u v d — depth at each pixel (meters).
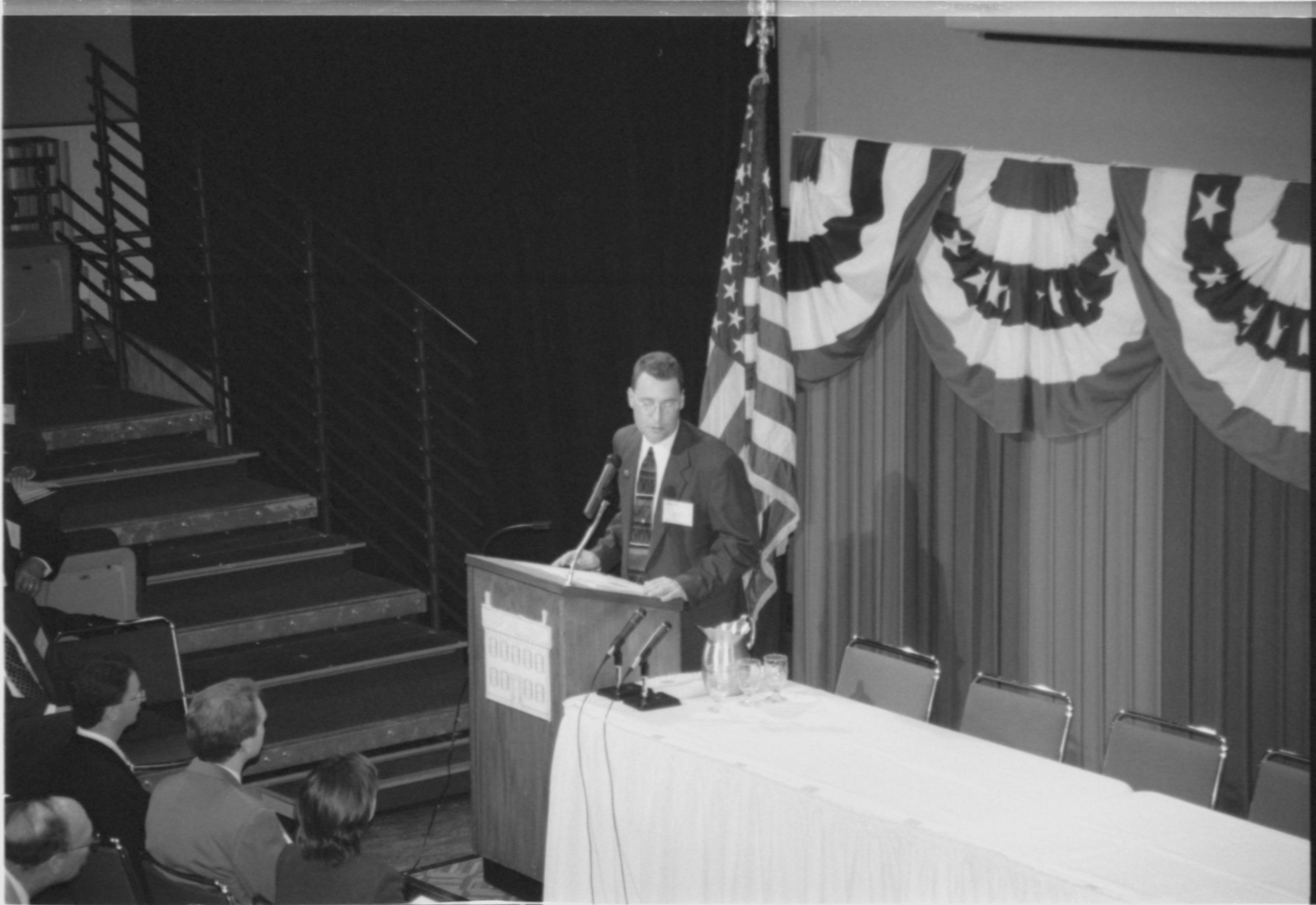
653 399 6.24
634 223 9.23
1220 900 4.30
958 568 7.96
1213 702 6.98
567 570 6.29
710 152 8.93
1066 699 6.03
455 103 9.70
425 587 10.18
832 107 8.45
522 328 9.70
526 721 6.35
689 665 6.48
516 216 9.61
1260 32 6.12
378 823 7.68
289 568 9.10
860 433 8.28
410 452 10.25
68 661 7.02
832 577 8.52
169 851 5.12
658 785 5.55
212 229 9.98
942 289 7.64
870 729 5.70
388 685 8.52
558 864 5.93
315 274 9.62
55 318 9.71
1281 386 6.39
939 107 7.86
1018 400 7.36
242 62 10.38
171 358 10.40
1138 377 6.97
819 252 8.10
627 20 9.05
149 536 8.70
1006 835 4.73
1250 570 6.77
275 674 8.30
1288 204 6.29
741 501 6.33
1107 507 7.28
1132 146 6.97
